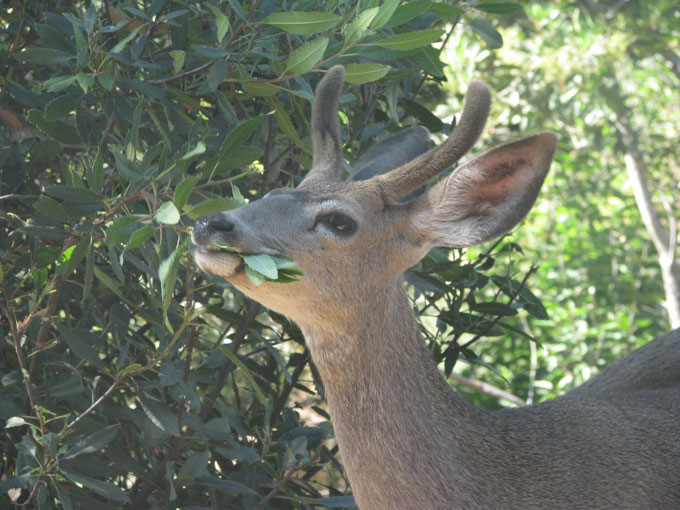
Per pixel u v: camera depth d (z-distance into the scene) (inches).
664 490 267.9
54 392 269.0
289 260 237.0
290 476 287.0
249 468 301.4
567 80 708.0
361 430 262.8
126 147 273.0
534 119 724.7
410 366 266.4
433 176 266.4
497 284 352.8
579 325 657.6
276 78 293.3
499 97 681.0
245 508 292.4
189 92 305.6
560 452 268.5
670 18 733.9
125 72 312.0
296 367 332.8
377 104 370.0
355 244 259.3
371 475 262.2
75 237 262.4
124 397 320.2
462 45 610.5
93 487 249.9
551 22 709.3
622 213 790.5
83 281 301.4
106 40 292.8
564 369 642.2
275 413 327.6
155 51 312.0
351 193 264.5
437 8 296.0
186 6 306.8
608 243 746.8
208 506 295.3
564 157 778.8
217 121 310.0
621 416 284.5
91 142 303.7
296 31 270.5
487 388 622.5
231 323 336.5
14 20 325.4
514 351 676.7
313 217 256.4
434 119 346.6
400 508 260.2
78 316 333.7
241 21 292.0
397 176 267.7
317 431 323.0
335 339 263.6
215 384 313.7
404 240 267.1
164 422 269.3
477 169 264.1
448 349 345.1
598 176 804.0
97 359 269.1
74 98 282.7
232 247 239.5
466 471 260.5
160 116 307.3
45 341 280.1
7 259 286.4
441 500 257.9
